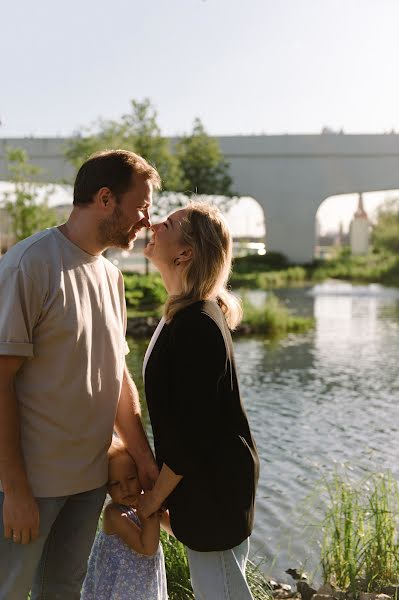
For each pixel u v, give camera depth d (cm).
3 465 206
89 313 222
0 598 216
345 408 888
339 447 699
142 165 221
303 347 1428
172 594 313
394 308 2208
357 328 1738
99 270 230
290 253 4516
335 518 406
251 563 367
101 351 227
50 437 216
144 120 3114
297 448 694
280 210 4516
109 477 238
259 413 857
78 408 220
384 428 781
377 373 1143
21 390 214
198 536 213
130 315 1697
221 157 3981
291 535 462
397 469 620
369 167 4450
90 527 237
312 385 1041
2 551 213
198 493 211
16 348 203
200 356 207
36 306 208
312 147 4462
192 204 229
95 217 219
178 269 223
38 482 216
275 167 4500
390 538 377
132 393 251
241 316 241
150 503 222
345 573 369
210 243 219
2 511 212
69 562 238
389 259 3912
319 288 3047
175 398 209
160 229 225
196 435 207
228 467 211
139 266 3622
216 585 216
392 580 360
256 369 1177
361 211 5091
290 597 368
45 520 219
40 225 2477
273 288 3017
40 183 2541
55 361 214
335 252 5209
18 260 207
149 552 228
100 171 216
